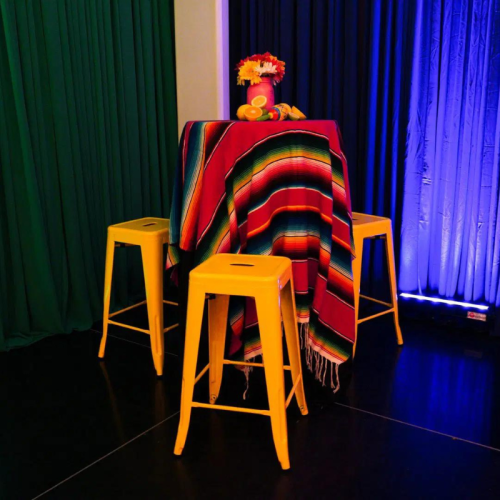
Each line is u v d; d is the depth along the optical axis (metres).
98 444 1.83
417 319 2.89
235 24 3.21
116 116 2.93
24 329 2.64
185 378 1.70
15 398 2.12
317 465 1.70
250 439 1.85
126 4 2.92
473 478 1.63
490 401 2.07
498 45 2.47
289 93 3.07
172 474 1.67
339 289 2.02
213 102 3.24
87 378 2.29
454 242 2.76
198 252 1.98
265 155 1.90
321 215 1.96
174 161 3.43
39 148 2.58
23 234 2.60
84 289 2.82
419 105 2.72
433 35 2.62
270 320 1.59
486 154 2.60
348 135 2.91
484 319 2.70
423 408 2.02
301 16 2.91
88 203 2.87
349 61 2.83
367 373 2.30
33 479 1.65
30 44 2.49
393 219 2.90
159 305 2.23
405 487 1.59
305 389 2.18
